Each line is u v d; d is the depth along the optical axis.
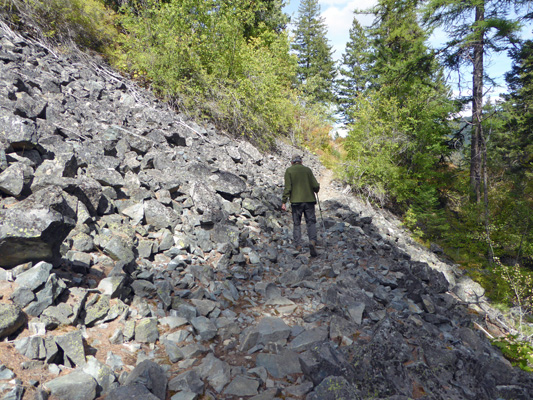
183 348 3.14
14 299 2.65
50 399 2.14
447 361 3.47
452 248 11.22
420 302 4.98
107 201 4.96
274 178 11.00
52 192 3.35
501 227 9.88
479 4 10.86
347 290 4.59
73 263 3.53
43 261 3.09
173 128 9.65
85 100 8.52
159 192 6.02
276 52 15.16
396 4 16.92
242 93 12.22
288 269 5.45
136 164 6.68
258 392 2.74
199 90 11.54
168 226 5.30
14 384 2.08
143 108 9.62
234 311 4.04
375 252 6.84
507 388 3.34
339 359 2.96
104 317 3.14
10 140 4.46
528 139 14.44
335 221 8.37
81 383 2.27
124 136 7.45
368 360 3.11
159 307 3.66
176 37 11.26
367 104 13.57
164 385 2.54
